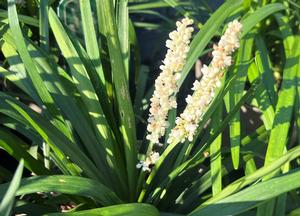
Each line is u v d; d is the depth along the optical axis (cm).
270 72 50
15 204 42
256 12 49
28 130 45
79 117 43
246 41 48
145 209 33
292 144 51
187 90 60
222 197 35
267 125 46
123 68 38
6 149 39
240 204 32
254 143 47
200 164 49
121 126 42
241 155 46
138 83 61
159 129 36
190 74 64
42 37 46
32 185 33
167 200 44
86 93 42
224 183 48
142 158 47
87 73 42
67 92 44
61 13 55
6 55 45
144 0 72
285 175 33
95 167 41
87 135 43
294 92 43
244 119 61
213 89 33
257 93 48
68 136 42
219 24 47
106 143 42
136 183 43
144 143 49
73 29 58
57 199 44
